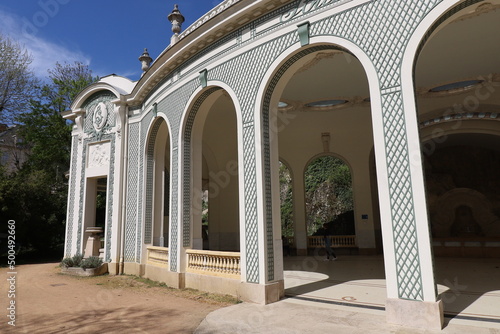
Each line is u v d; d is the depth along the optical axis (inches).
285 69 297.7
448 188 748.0
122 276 458.6
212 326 223.9
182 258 368.5
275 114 308.5
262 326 219.6
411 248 207.0
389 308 209.8
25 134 959.6
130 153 507.8
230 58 335.6
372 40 237.9
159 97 448.5
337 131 629.0
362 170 626.2
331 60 377.4
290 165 665.6
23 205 720.3
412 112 215.3
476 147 741.9
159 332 217.3
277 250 291.0
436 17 213.9
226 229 671.1
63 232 813.2
